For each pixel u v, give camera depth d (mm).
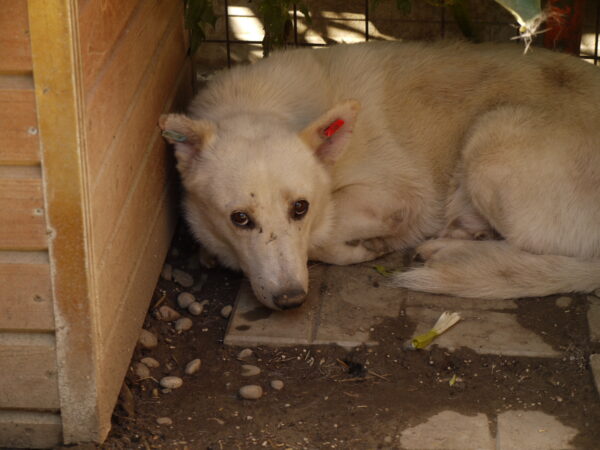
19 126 1083
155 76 1437
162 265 1500
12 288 1147
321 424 1269
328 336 1402
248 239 1381
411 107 1590
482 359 1357
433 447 1228
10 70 1064
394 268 1558
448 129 1589
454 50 1629
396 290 1491
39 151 1091
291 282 1350
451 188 1595
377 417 1275
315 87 1549
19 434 1224
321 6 1963
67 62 1058
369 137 1565
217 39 2004
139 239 1352
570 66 1590
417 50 1627
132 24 1306
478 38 1853
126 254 1288
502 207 1504
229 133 1419
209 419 1282
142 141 1359
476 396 1302
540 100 1554
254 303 1473
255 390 1312
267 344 1401
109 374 1231
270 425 1271
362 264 1565
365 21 1953
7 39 1053
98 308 1174
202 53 2002
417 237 1619
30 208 1114
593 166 1477
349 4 1954
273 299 1355
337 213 1541
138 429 1262
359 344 1388
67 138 1085
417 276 1479
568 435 1235
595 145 1481
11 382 1192
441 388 1317
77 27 1069
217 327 1454
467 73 1597
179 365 1385
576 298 1451
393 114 1586
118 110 1237
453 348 1373
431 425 1260
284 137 1410
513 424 1253
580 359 1348
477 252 1501
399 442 1236
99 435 1215
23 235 1124
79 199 1107
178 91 1607
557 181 1479
